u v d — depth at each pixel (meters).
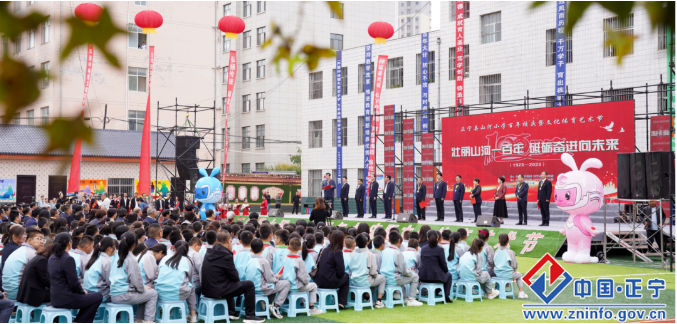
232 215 12.29
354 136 31.97
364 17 44.53
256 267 8.10
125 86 35.00
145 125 21.89
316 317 8.27
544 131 19.92
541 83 24.58
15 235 8.12
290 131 45.72
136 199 22.81
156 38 36.84
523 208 17.64
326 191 22.80
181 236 9.08
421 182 20.61
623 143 17.97
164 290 7.48
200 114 38.41
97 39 1.05
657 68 20.91
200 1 38.66
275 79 44.88
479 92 26.80
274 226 10.29
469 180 22.12
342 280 8.73
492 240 16.38
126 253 7.27
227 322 7.76
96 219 12.30
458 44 25.62
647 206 15.75
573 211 14.23
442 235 10.23
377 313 8.55
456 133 22.56
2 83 0.93
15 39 0.98
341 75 32.62
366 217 22.39
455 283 9.85
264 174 38.06
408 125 21.30
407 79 29.70
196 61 38.38
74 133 1.00
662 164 12.99
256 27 45.25
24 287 7.23
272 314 8.34
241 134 47.22
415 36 29.28
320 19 42.03
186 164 26.00
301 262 8.38
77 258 7.92
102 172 31.75
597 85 22.72
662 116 17.14
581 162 19.00
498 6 26.14
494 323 7.92
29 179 29.69
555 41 24.09
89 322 7.09
